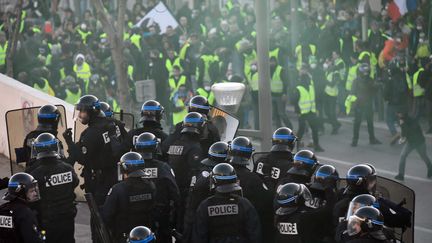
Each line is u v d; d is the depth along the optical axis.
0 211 22.36
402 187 23.86
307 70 52.38
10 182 22.55
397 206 22.86
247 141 25.11
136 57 61.06
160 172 25.78
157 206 25.47
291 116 61.44
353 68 58.78
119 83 51.62
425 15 63.09
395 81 52.94
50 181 25.47
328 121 58.56
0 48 59.03
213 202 22.59
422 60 59.19
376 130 57.59
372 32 62.56
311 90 52.31
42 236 24.12
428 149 52.75
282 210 22.58
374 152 52.31
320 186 23.06
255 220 22.66
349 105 54.97
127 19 71.06
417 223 39.31
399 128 57.75
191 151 27.41
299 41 63.78
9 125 33.25
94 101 28.75
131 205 24.31
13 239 22.36
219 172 22.66
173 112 55.06
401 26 62.97
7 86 44.72
